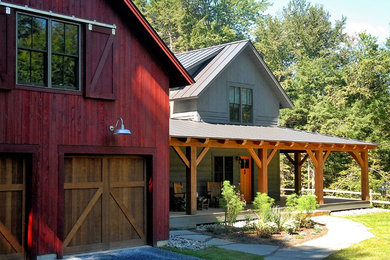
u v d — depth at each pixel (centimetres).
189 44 4328
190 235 1380
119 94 1155
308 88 3653
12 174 992
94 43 1109
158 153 1237
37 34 1022
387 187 2514
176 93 2006
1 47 959
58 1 1050
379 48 3384
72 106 1069
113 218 1152
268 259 1089
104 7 1136
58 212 1032
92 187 1112
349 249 1228
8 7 967
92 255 1077
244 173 2120
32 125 1002
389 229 1595
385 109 3156
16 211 993
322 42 4447
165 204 1249
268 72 2216
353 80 3278
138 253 1112
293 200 1602
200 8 4772
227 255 1118
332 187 3170
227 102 2067
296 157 2422
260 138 1684
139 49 1208
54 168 1031
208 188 1884
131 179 1197
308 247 1257
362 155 2272
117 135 1145
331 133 3200
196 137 1466
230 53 2103
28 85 1000
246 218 1627
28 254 992
